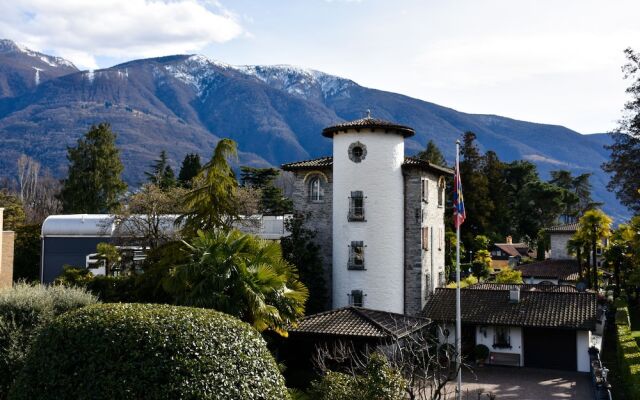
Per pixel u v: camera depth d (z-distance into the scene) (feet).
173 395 42.09
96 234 160.56
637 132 142.72
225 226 89.56
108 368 42.04
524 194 325.83
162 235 131.64
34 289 66.44
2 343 58.54
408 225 120.98
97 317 44.52
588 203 388.16
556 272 211.00
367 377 62.59
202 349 44.50
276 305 75.51
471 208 245.86
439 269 137.39
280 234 147.33
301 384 87.86
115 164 238.48
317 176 129.18
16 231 184.24
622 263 190.80
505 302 112.98
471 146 262.88
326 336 90.07
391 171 119.75
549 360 106.32
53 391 42.24
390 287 118.11
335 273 121.49
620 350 100.07
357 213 120.47
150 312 45.73
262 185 244.83
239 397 44.88
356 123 120.57
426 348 68.85
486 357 108.68
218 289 71.26
